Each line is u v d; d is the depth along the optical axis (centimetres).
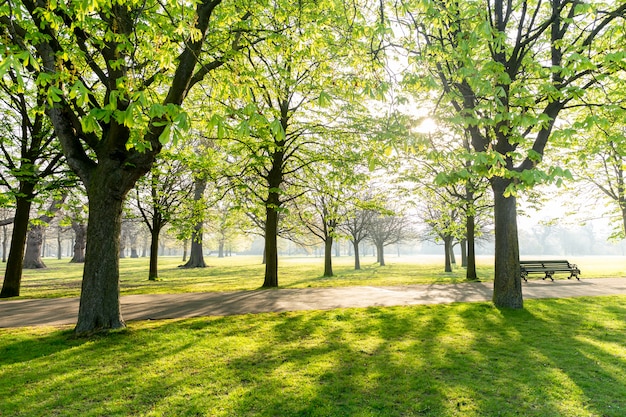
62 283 2122
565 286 1518
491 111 527
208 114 1008
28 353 644
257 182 1673
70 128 785
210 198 1822
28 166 1306
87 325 755
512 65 880
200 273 2994
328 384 518
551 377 539
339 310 1003
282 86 1379
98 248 770
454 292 1358
